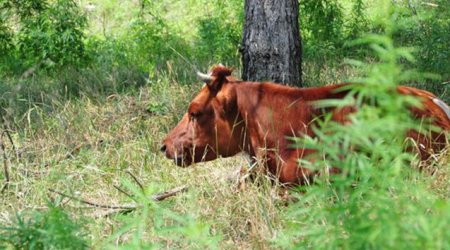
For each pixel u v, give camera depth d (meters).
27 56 20.80
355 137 7.23
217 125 12.12
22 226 8.67
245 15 15.94
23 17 21.20
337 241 7.39
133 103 17.06
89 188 12.83
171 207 11.38
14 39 21.80
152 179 12.98
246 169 12.23
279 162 11.62
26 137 15.41
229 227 10.84
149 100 17.30
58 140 15.09
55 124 15.80
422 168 10.86
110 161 13.99
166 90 17.53
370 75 7.07
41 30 20.77
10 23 23.30
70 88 18.75
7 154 13.77
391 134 7.44
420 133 11.03
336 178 7.57
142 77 19.25
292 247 8.88
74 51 20.67
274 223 10.62
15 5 21.17
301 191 11.46
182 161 12.38
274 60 15.77
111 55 20.84
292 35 15.85
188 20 24.53
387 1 8.05
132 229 10.64
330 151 7.39
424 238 6.73
